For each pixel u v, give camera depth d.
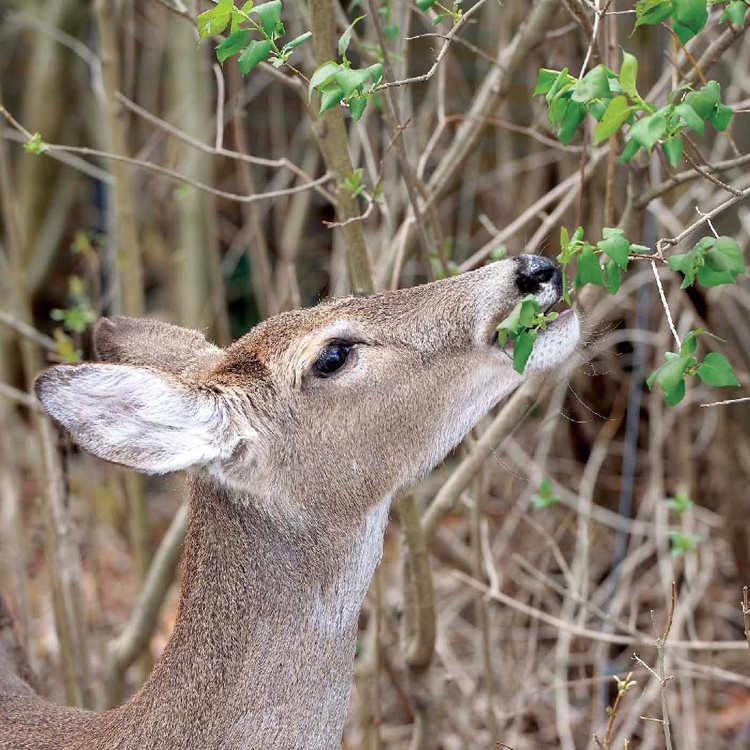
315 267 16.41
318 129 8.48
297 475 6.96
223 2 6.07
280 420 6.91
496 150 15.06
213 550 6.88
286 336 7.05
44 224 17.23
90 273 13.59
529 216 9.59
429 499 13.45
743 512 11.66
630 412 11.91
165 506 15.70
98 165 16.52
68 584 9.81
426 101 13.32
